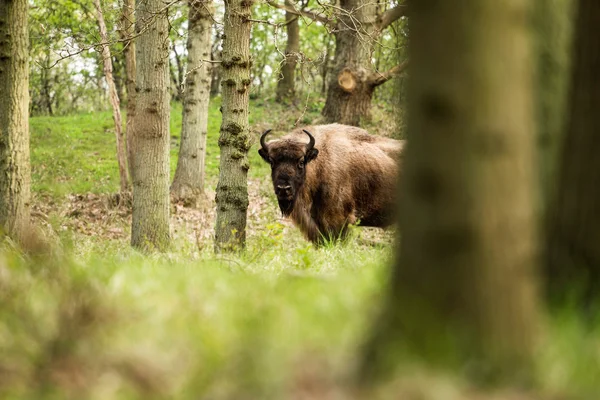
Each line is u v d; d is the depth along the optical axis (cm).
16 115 1573
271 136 4878
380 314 615
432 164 564
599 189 763
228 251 1850
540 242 802
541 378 590
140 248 2147
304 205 2347
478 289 575
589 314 738
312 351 664
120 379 631
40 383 641
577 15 779
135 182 2255
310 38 6556
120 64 5200
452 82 552
